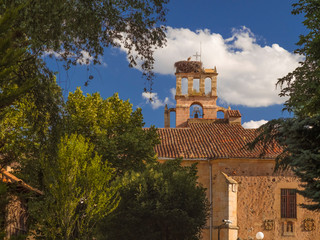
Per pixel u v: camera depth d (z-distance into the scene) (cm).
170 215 3192
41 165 1967
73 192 2720
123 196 3216
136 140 3619
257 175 4144
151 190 3291
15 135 2122
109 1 1534
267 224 4056
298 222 4066
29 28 1370
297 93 2388
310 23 2312
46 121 1623
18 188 2128
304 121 2352
